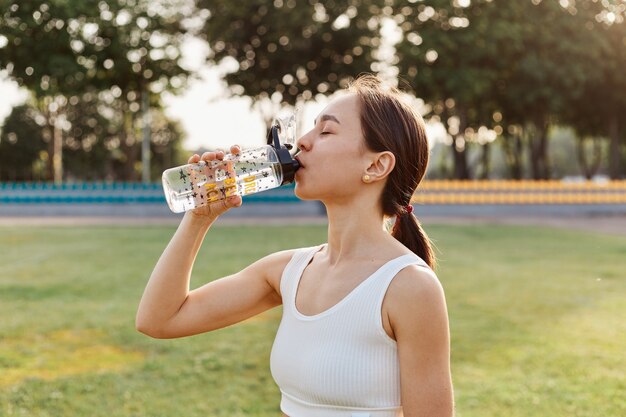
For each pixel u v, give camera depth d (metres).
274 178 1.51
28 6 30.77
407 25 32.12
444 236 17.61
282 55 33.47
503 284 9.43
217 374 5.18
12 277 10.24
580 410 4.39
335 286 1.46
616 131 39.72
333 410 1.41
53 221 25.56
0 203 29.42
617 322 6.96
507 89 35.06
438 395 1.37
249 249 14.15
